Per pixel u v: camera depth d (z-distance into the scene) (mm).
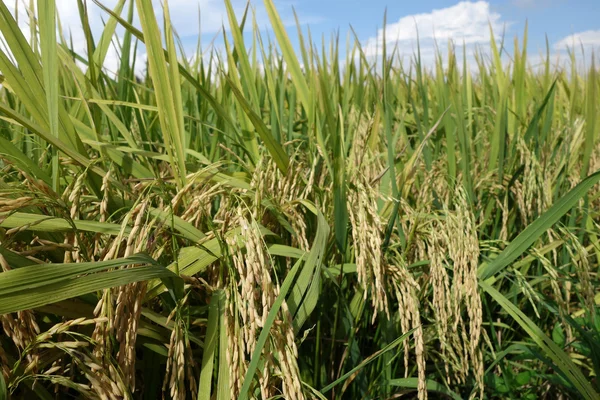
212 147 2525
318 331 1854
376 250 1728
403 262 1966
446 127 2807
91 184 1702
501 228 3059
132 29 1601
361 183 1959
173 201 1549
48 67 1500
